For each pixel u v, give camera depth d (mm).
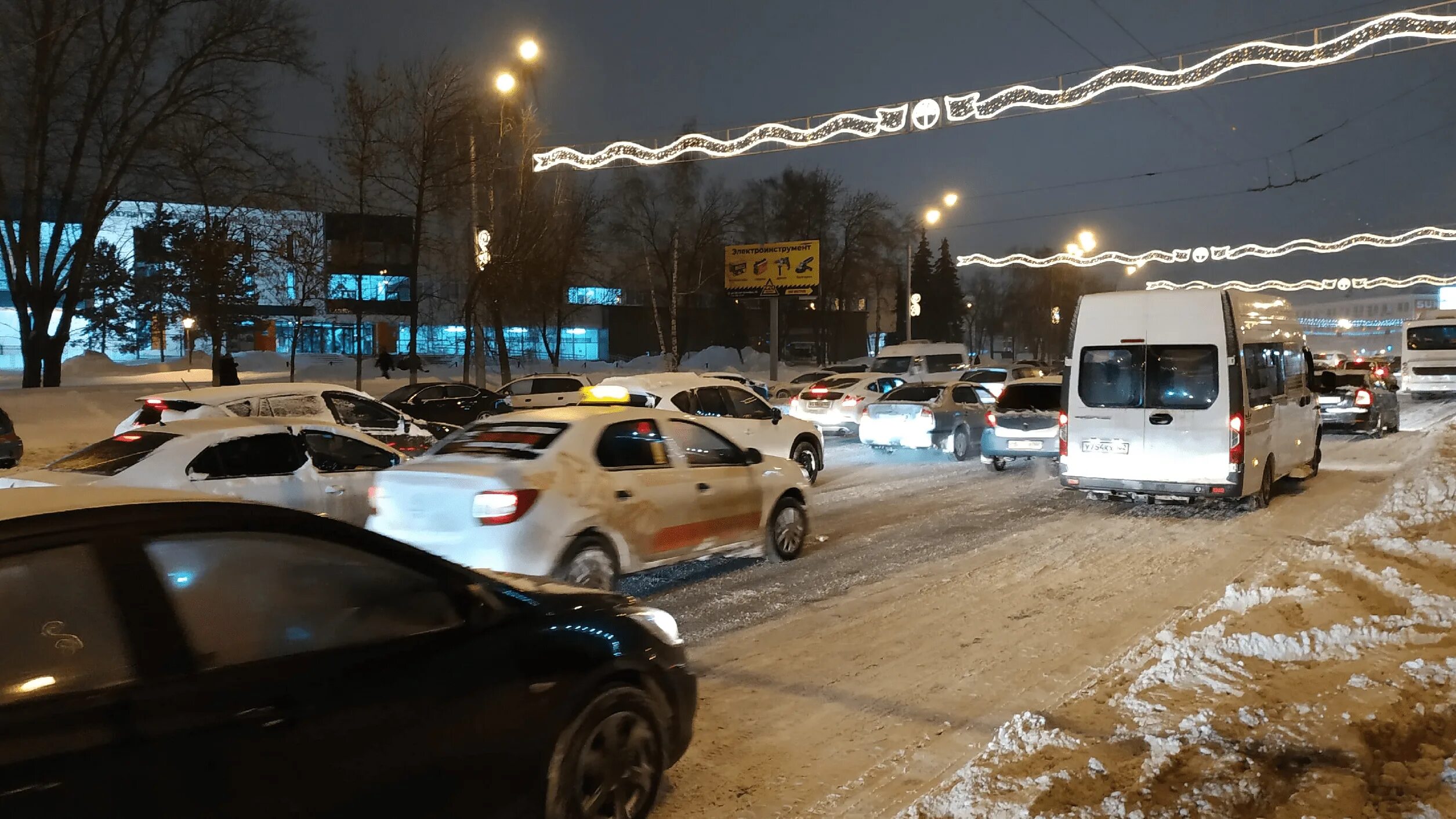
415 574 3367
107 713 2445
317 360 51906
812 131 19078
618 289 67250
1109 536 10422
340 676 2938
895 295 77438
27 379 29500
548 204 30297
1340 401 21656
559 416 7355
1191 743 4535
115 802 2381
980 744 4812
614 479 7152
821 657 6258
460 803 3191
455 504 6406
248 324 47344
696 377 13602
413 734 3061
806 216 60062
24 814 2221
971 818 3855
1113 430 11789
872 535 10586
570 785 3518
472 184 26672
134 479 7461
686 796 4246
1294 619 6574
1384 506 11156
